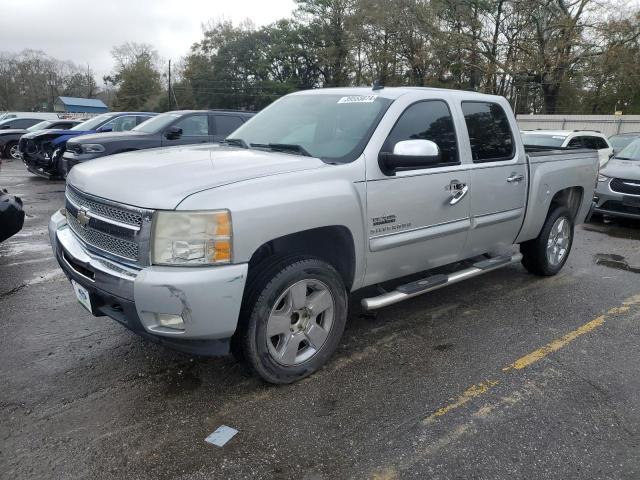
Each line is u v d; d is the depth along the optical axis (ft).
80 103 232.53
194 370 11.37
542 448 9.05
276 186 9.76
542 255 17.69
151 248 8.92
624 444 9.22
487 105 14.99
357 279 11.66
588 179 18.84
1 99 277.03
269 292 9.90
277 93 167.02
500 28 105.60
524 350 12.79
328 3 152.66
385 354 12.40
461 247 14.15
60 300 15.39
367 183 11.23
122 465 8.39
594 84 119.96
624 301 16.37
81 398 10.25
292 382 10.90
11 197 17.51
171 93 203.51
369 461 8.60
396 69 132.05
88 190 10.21
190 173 9.82
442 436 9.30
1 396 10.24
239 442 9.01
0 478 8.02
